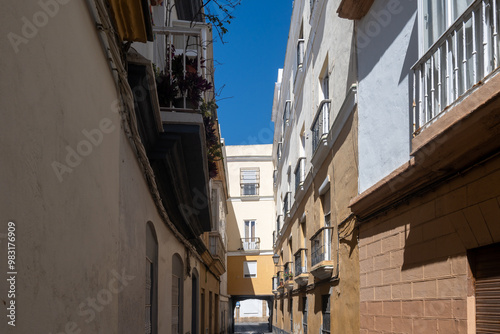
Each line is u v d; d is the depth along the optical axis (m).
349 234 7.27
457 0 4.00
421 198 4.69
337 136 8.23
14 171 1.53
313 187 10.98
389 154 5.64
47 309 1.86
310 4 11.78
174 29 5.65
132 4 3.07
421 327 4.59
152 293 5.61
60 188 2.03
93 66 2.68
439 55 4.17
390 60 5.71
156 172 5.47
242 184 29.17
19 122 1.58
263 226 28.59
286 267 17.33
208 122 6.68
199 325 12.52
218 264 17.52
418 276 4.70
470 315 3.76
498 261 3.51
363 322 6.35
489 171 3.52
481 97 3.30
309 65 12.05
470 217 3.78
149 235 5.32
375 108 6.18
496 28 3.30
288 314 17.83
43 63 1.83
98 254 2.74
